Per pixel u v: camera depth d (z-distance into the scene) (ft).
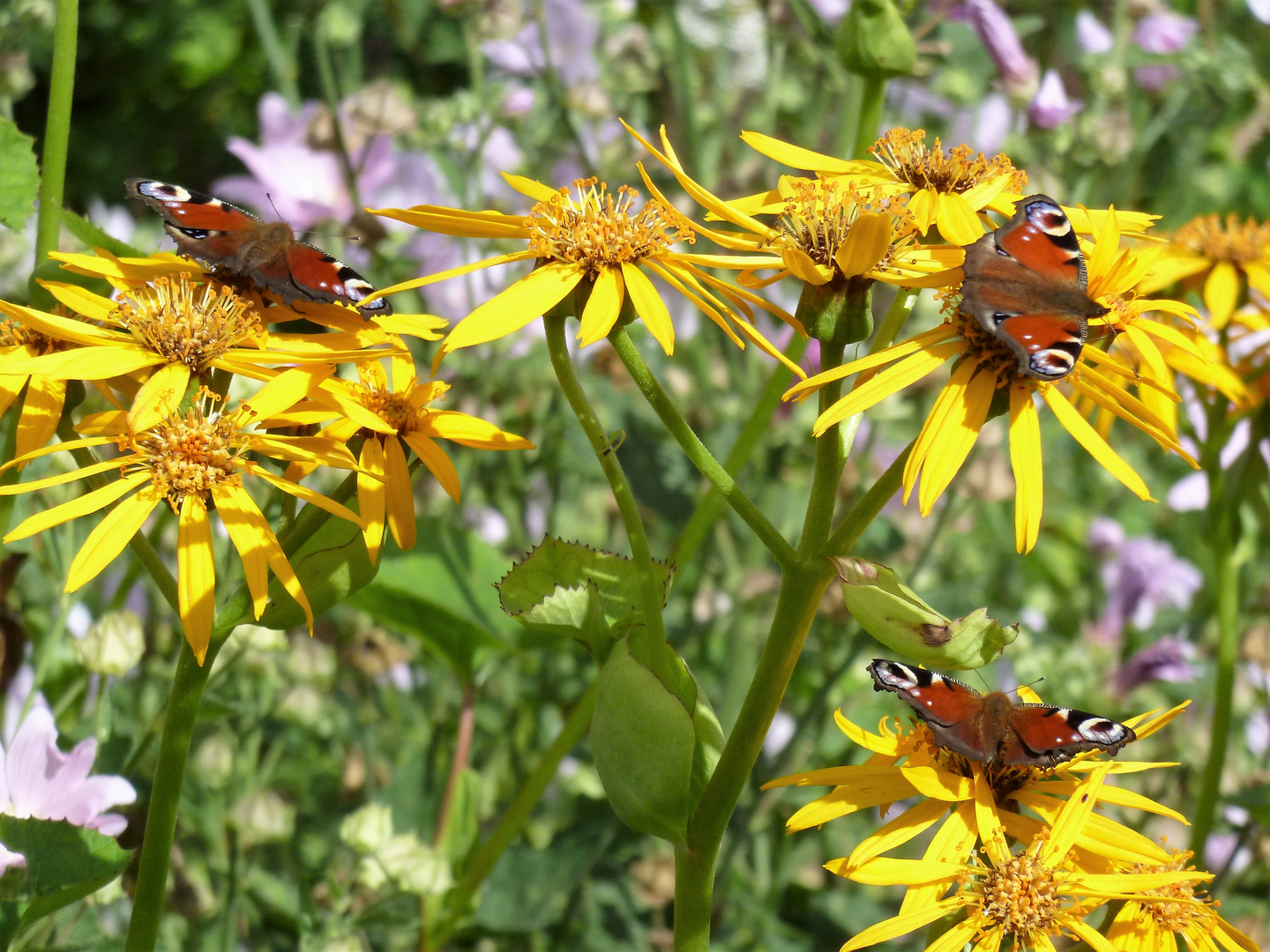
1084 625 4.23
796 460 3.85
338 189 4.01
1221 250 3.04
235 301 2.46
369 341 2.49
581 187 2.50
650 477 3.72
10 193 2.62
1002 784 2.45
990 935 2.39
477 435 2.53
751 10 4.25
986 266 2.41
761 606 3.37
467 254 3.75
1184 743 3.44
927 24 3.63
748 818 3.15
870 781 2.45
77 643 2.76
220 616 2.42
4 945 2.43
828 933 3.24
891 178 2.59
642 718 2.40
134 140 9.70
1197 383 3.00
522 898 2.99
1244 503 3.15
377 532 2.46
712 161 4.12
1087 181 4.03
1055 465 5.04
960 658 2.37
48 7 3.03
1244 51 4.71
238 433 2.41
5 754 2.67
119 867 2.43
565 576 2.52
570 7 4.49
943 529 3.56
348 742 3.44
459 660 3.00
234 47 9.86
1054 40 4.60
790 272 2.50
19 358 2.47
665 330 2.43
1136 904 2.46
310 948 2.78
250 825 2.98
